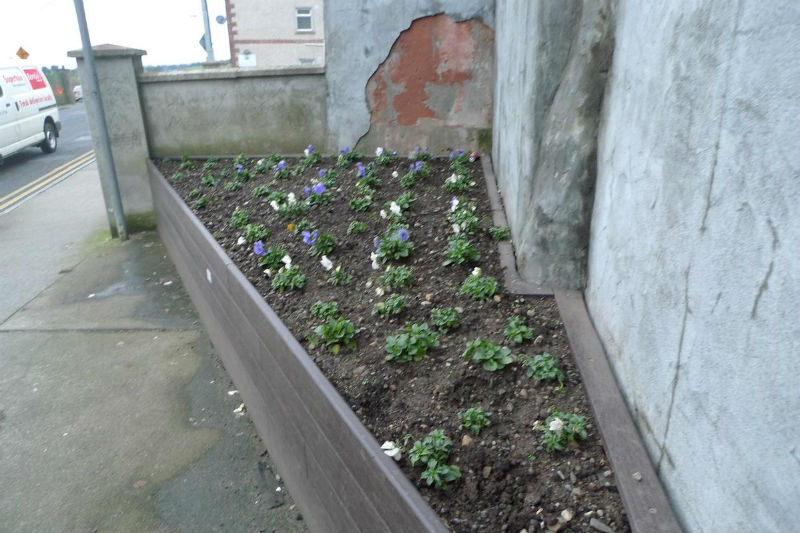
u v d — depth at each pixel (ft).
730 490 4.50
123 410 12.56
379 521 6.27
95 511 9.83
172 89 22.56
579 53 9.46
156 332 15.88
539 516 5.96
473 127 21.03
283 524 9.29
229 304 12.13
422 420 7.47
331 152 22.43
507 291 10.44
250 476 10.40
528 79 10.84
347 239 13.53
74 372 14.16
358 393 8.05
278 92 22.11
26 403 13.01
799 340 3.60
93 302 18.06
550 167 10.19
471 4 19.65
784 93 3.81
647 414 6.49
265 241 13.96
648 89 6.73
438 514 6.07
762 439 4.03
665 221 6.02
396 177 18.33
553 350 8.74
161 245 22.61
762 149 4.09
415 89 20.94
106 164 22.76
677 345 5.62
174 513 9.67
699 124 5.20
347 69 21.12
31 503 10.08
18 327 16.71
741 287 4.37
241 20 115.24
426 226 13.92
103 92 22.40
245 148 23.03
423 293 10.71
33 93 47.80
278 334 8.99
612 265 8.18
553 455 6.75
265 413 10.51
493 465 6.67
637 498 5.82
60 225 27.12
